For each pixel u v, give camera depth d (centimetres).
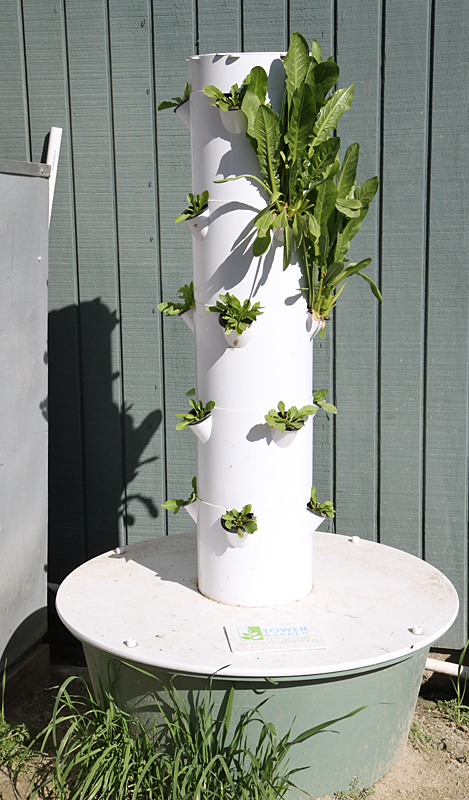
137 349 271
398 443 259
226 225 192
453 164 241
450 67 237
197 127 195
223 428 199
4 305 223
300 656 176
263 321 194
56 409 279
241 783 177
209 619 195
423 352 253
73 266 270
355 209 191
